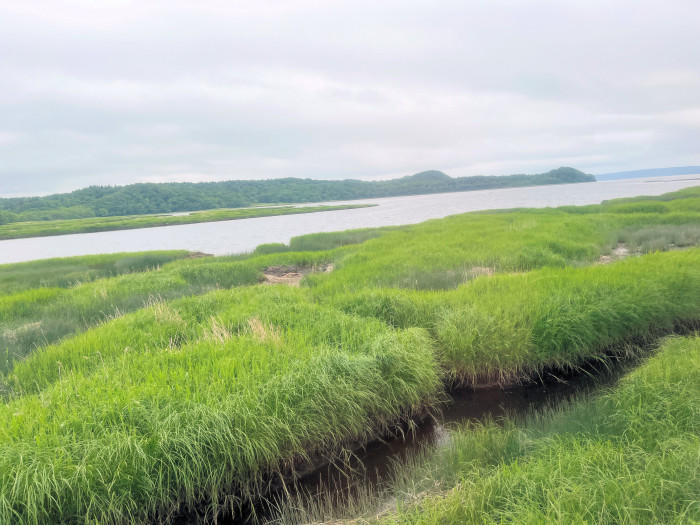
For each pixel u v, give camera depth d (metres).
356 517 4.88
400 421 7.21
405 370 7.31
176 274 18.06
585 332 8.55
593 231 23.22
